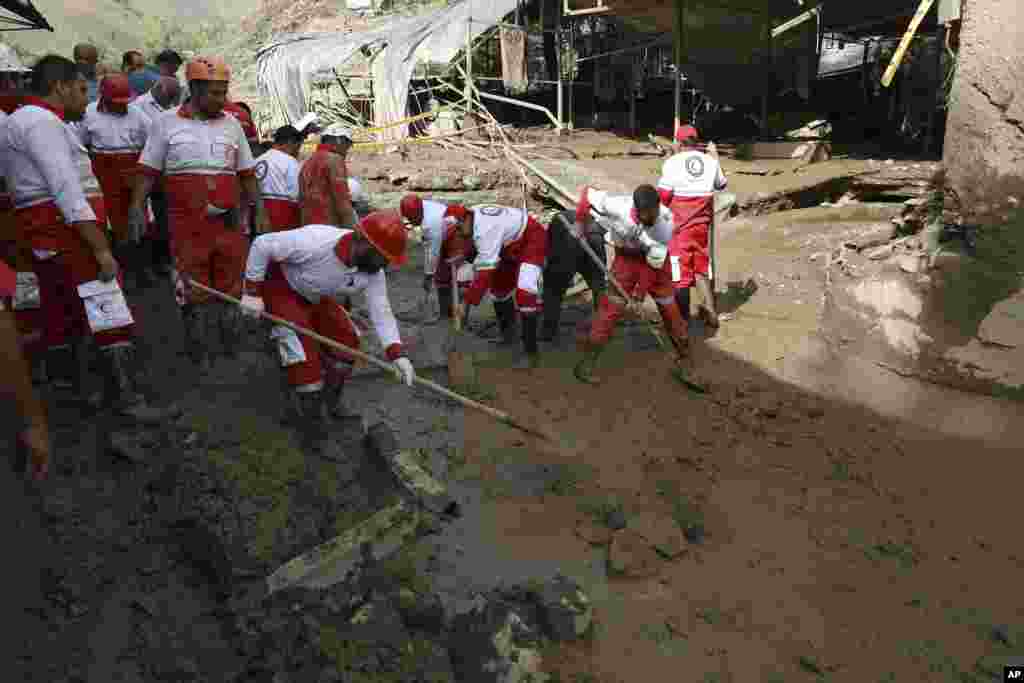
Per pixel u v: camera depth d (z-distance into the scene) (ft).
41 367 15.65
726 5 49.85
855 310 19.36
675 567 11.67
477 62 69.21
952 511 13.14
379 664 9.34
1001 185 17.20
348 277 12.71
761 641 10.36
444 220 18.67
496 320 20.93
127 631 10.24
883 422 16.02
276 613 9.93
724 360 18.80
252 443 13.14
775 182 36.32
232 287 16.42
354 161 47.14
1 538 7.86
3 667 7.91
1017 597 11.21
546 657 9.80
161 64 22.04
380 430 13.84
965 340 17.29
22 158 12.85
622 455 14.53
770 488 13.73
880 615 10.87
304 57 72.84
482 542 11.89
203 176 15.11
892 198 35.37
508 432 14.99
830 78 68.13
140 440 13.35
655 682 9.59
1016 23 16.56
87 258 13.35
